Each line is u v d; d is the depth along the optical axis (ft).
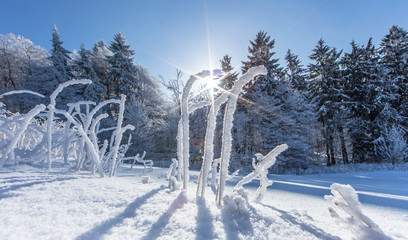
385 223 3.58
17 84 65.67
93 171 6.48
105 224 2.39
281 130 39.29
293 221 2.88
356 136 52.47
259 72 3.37
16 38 70.74
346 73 57.62
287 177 17.22
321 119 56.65
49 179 4.49
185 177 3.82
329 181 15.11
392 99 51.34
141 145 43.83
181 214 2.68
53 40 65.62
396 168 33.73
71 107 7.73
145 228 2.33
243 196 3.35
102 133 43.86
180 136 4.82
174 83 45.16
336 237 2.54
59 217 2.52
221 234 2.22
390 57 61.93
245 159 35.94
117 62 67.31
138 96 62.59
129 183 4.84
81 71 62.18
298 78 68.69
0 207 2.60
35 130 7.45
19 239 1.87
